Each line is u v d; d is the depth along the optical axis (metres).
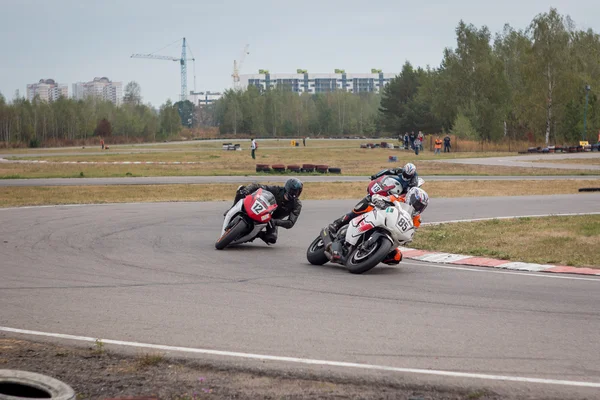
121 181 65.31
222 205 43.81
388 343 13.12
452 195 53.19
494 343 13.13
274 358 12.19
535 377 11.23
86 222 33.62
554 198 49.72
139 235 29.41
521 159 114.69
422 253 25.48
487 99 187.25
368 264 20.61
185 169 89.44
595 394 10.52
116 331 13.95
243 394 10.60
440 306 16.34
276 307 16.11
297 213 26.20
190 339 13.39
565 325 14.53
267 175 76.44
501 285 19.19
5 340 13.30
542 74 169.88
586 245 26.55
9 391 10.54
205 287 18.50
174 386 10.95
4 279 19.34
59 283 18.86
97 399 10.40
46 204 43.34
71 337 13.52
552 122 176.38
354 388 10.84
